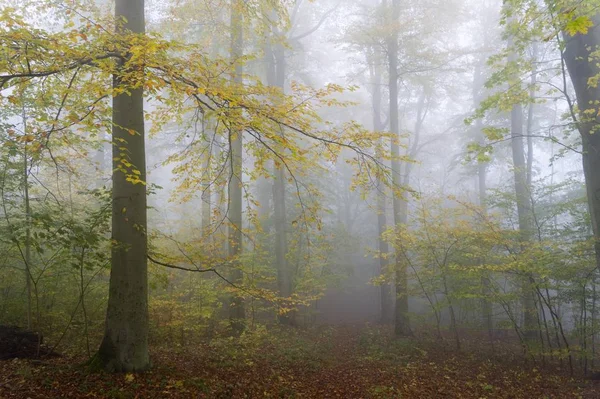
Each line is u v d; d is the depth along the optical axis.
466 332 15.14
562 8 6.81
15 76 4.84
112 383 5.47
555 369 9.99
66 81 6.13
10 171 7.59
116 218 6.04
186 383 5.95
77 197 10.76
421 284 12.18
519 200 13.38
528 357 10.78
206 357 7.76
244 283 10.48
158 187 7.03
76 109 5.27
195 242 8.83
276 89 6.00
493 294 10.87
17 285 8.29
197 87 5.30
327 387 7.40
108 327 6.00
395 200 14.41
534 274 10.41
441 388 8.14
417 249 12.07
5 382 5.16
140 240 6.15
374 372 8.98
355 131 6.63
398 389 7.80
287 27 9.11
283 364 8.42
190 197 8.32
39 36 4.85
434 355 11.00
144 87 5.21
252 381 6.82
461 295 10.77
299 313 15.45
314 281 14.91
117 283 6.00
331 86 6.06
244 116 5.86
